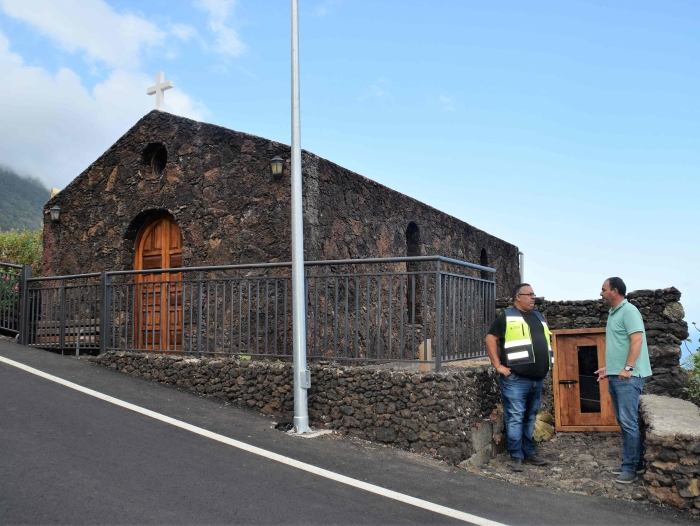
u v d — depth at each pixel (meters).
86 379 7.72
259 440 6.05
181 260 10.54
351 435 6.55
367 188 10.66
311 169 9.13
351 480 5.12
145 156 10.95
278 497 4.59
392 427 6.35
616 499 5.32
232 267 7.66
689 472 5.06
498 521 4.49
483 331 7.75
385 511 4.50
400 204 11.84
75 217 11.65
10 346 9.52
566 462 6.84
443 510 4.62
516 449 6.51
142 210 10.73
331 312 9.45
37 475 4.61
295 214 6.88
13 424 5.74
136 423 6.15
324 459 5.64
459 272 14.65
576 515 4.79
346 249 9.93
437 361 6.40
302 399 6.57
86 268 11.40
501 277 18.17
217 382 7.55
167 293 8.30
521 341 6.53
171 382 7.91
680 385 8.18
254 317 9.20
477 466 6.45
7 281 10.77
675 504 5.09
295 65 7.09
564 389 8.66
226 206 9.70
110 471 4.82
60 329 9.44
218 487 4.68
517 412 6.53
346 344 6.89
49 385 7.23
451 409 6.11
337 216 9.74
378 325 6.77
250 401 7.27
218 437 5.98
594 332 8.66
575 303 8.94
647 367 5.95
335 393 6.71
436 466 5.81
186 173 10.23
